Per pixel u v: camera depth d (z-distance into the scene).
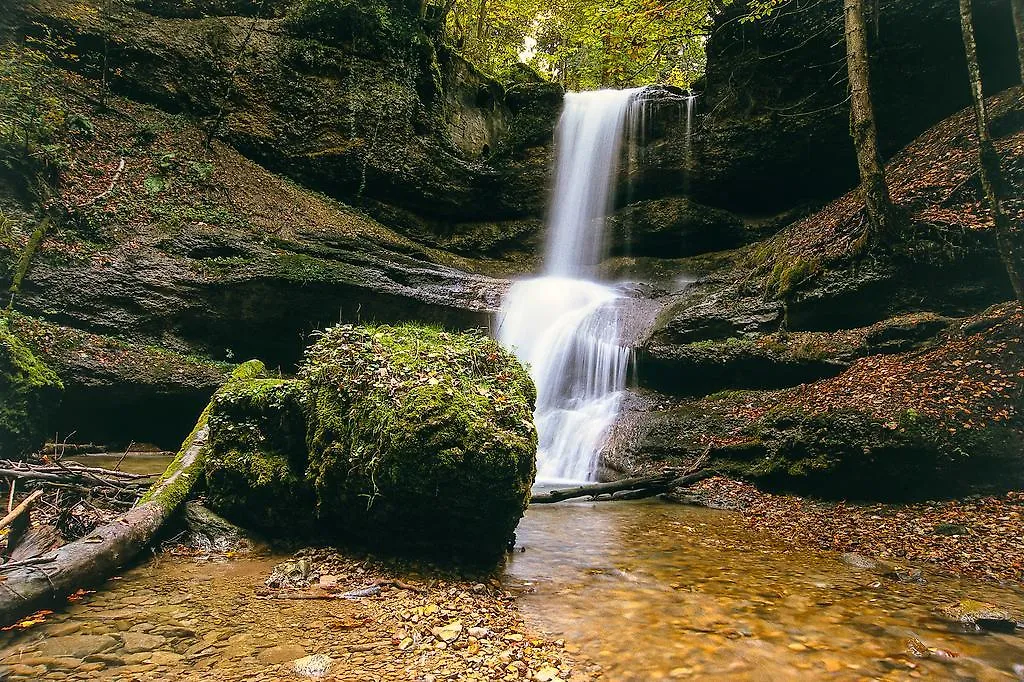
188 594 4.10
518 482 4.58
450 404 4.50
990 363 7.84
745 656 3.46
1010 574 4.97
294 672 3.02
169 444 10.79
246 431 5.54
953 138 11.87
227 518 5.47
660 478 8.67
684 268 16.94
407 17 18.72
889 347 9.49
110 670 3.01
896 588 4.70
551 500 7.91
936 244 9.76
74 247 10.77
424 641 3.44
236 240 12.54
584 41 23.03
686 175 17.52
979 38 12.89
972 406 7.36
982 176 7.95
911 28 13.55
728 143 16.67
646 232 17.77
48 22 13.34
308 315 12.38
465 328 13.84
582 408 12.38
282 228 13.90
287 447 5.39
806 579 4.91
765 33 15.88
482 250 18.59
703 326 12.28
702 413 10.34
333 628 3.58
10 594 3.50
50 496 5.61
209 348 11.76
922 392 7.91
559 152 19.41
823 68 15.01
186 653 3.22
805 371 10.24
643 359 12.39
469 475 4.35
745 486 8.35
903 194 11.31
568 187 19.14
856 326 10.66
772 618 4.04
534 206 19.23
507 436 4.50
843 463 7.58
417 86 18.66
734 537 6.29
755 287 12.73
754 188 17.08
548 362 13.58
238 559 4.90
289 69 16.61
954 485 7.00
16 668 3.02
